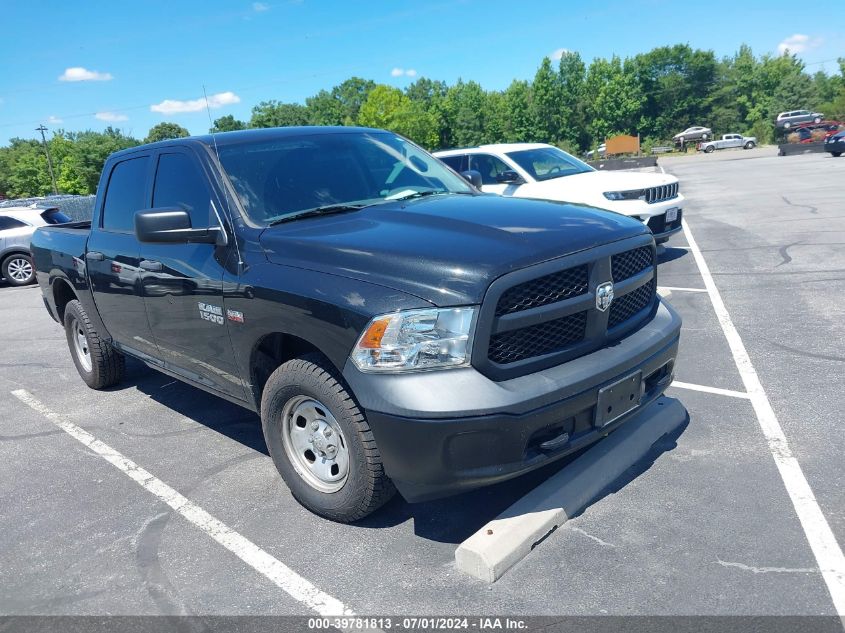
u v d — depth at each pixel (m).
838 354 5.27
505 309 2.82
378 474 3.07
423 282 2.84
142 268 4.32
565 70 99.56
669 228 9.65
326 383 3.10
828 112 75.62
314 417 3.38
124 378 6.02
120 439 4.80
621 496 3.41
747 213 14.30
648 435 3.90
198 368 4.14
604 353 3.14
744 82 100.06
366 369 2.86
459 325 2.75
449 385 2.73
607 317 3.18
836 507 3.19
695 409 4.45
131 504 3.82
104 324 5.24
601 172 10.55
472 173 4.90
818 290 7.30
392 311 2.81
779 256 9.36
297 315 3.14
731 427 4.12
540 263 2.90
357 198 4.02
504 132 103.81
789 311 6.59
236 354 3.66
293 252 3.33
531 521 3.08
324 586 2.93
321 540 3.29
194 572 3.11
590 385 2.96
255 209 3.74
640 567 2.85
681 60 99.56
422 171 4.56
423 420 2.72
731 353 5.51
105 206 5.07
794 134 41.22
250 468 4.16
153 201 4.43
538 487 3.35
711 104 99.94
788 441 3.89
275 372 3.36
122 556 3.30
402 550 3.15
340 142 4.42
